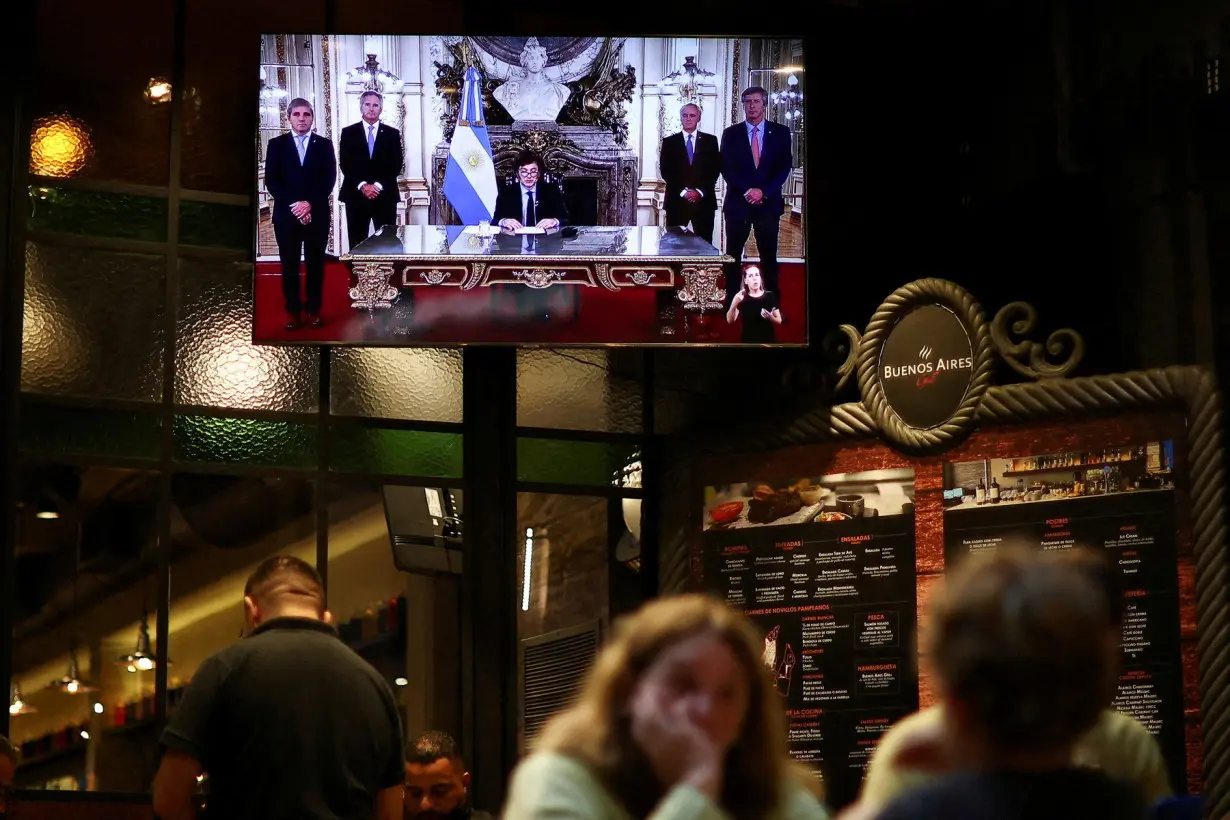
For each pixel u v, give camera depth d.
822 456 6.19
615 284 6.06
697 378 6.73
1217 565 5.31
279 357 6.33
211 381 6.22
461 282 6.05
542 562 6.47
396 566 6.32
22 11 6.15
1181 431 5.46
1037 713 1.62
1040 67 6.31
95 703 5.83
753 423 6.31
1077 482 5.64
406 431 6.44
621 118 6.12
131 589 5.97
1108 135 6.02
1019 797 1.61
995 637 1.64
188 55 6.39
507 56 6.14
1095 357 6.12
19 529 5.85
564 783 2.02
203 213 6.30
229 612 6.07
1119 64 5.98
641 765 2.02
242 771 3.65
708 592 6.27
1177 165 5.75
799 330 6.02
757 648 2.07
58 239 6.08
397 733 3.91
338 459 6.34
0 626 5.74
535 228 6.05
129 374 6.11
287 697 3.70
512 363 6.57
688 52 6.15
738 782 2.15
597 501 6.62
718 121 6.12
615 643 2.11
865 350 6.12
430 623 6.32
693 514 6.37
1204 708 5.25
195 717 3.67
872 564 5.99
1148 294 5.88
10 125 6.04
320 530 6.25
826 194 6.86
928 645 1.73
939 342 5.98
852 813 1.74
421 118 6.09
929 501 5.93
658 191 6.09
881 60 6.90
